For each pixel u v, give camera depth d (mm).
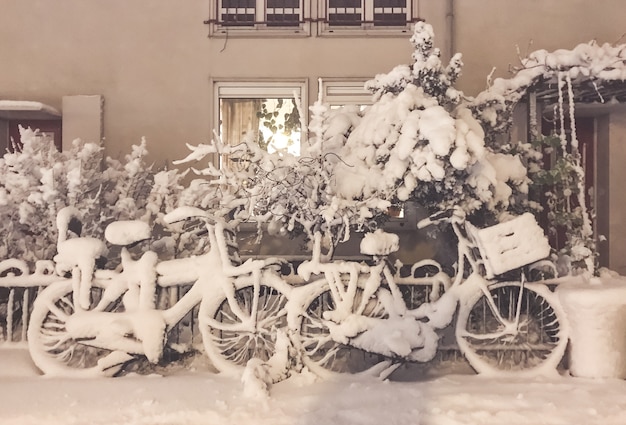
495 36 9289
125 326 5844
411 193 6844
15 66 9383
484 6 9289
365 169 6676
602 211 9664
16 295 6918
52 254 7109
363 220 6344
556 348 6004
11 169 7234
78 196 7160
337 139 7363
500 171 7109
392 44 9453
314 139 7277
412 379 6023
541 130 9547
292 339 5871
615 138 9484
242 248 8594
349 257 8289
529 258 5969
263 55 9484
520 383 5703
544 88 8266
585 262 6723
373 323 5848
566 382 5730
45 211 7121
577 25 9273
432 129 6129
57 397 5246
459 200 6742
